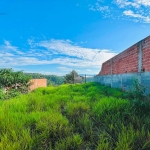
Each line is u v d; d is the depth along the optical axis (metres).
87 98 5.43
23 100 5.12
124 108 3.62
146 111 3.40
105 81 10.71
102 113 3.51
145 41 4.86
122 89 6.97
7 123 2.77
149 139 2.29
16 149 1.99
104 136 2.58
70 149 2.23
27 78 9.66
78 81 26.20
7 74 8.88
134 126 2.81
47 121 2.96
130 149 2.04
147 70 4.72
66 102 5.17
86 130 2.76
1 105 4.37
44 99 5.43
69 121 3.34
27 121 3.03
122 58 7.34
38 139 2.37
